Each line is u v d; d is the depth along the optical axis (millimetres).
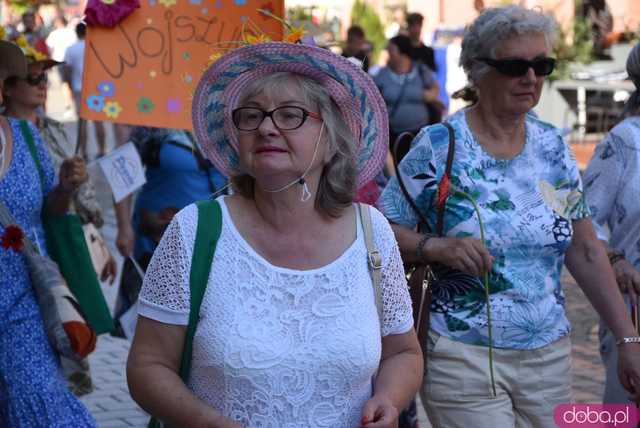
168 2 5438
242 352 3092
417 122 14344
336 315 3178
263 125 3191
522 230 4414
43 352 4664
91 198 6051
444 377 4430
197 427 3088
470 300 4410
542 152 4578
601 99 19656
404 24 22906
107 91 5473
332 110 3301
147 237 7137
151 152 7035
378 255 3287
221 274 3150
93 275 5270
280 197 3203
